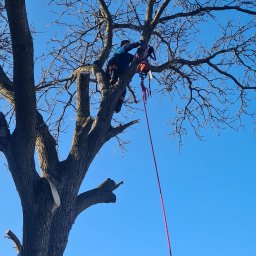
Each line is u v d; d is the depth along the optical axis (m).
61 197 5.98
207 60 8.08
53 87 8.29
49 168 6.10
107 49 7.47
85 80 6.55
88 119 6.40
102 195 6.40
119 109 7.09
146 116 6.26
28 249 5.64
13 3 5.23
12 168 5.83
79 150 6.27
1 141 5.84
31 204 5.80
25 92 5.61
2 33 7.36
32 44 5.53
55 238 5.78
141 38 7.18
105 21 8.18
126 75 6.77
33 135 5.77
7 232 5.73
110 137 6.61
